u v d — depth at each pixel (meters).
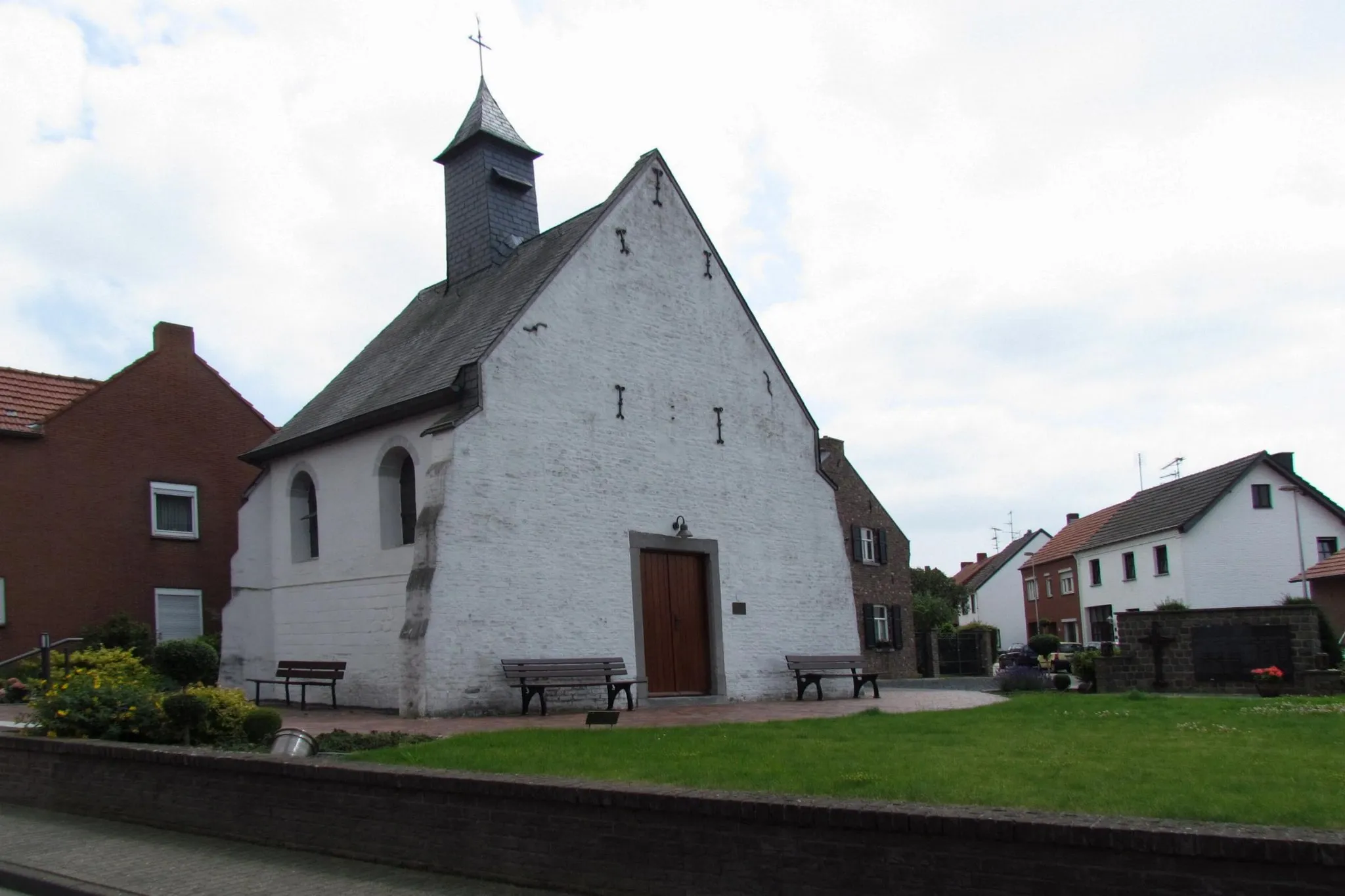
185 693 11.77
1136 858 4.75
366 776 7.79
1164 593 43.44
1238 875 4.51
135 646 20.67
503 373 17.64
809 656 21.58
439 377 18.09
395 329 23.67
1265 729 12.21
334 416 20.31
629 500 19.30
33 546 21.89
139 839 8.89
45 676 17.58
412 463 19.02
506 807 6.98
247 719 12.16
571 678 16.92
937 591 68.62
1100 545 49.03
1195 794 7.93
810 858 5.66
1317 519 42.03
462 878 7.09
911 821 5.33
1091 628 51.34
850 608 23.30
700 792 6.24
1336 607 32.75
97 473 23.08
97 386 23.42
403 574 18.11
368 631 18.67
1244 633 22.11
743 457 21.72
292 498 20.97
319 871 7.51
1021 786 8.34
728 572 20.91
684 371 20.83
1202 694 21.30
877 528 39.53
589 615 18.22
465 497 16.78
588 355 19.08
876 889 5.43
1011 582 69.19
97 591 22.72
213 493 24.92
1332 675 21.06
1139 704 16.02
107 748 9.95
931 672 41.69
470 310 20.47
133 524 23.48
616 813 6.45
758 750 10.80
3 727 12.68
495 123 22.80
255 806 8.58
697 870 6.06
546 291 18.56
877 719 14.27
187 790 9.16
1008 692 22.31
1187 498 44.12
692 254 21.55
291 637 20.39
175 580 23.97
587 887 6.52
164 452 24.23
